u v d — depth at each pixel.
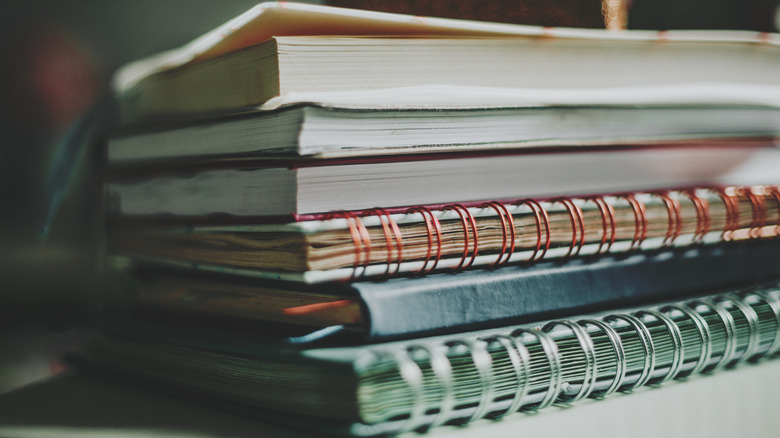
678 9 0.81
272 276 0.48
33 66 0.73
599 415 0.49
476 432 0.47
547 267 0.51
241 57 0.50
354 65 0.49
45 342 0.69
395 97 0.49
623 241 0.53
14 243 0.72
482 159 0.52
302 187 0.47
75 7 0.74
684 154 0.59
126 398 0.53
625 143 0.56
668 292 0.54
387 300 0.46
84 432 0.48
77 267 0.73
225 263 0.51
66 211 0.72
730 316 0.53
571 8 0.62
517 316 0.50
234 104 0.51
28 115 0.73
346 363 0.44
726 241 0.57
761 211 0.57
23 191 0.72
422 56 0.51
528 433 0.46
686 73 0.59
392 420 0.45
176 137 0.54
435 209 0.49
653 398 0.51
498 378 0.47
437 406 0.46
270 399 0.47
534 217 0.51
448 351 0.46
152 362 0.53
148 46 0.77
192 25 0.78
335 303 0.47
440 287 0.48
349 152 0.48
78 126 0.64
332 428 0.45
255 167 0.49
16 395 0.54
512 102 0.52
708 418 0.48
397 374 0.45
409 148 0.49
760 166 0.63
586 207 0.52
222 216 0.51
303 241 0.46
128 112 0.62
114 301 0.69
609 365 0.50
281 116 0.47
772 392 0.52
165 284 0.57
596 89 0.56
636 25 0.78
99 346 0.57
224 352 0.49
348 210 0.48
